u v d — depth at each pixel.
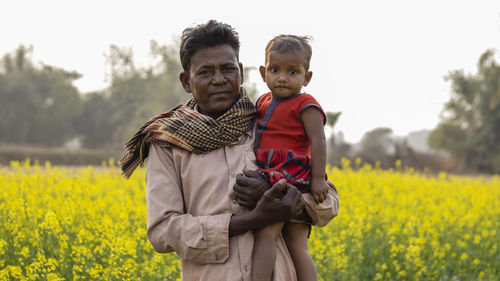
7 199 5.87
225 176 2.29
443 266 5.50
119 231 4.77
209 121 2.31
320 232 5.62
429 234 6.02
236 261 2.22
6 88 57.12
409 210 7.10
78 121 62.28
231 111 2.34
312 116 2.39
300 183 2.33
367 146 26.39
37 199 5.70
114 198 7.00
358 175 9.98
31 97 58.28
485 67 38.19
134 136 2.48
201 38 2.35
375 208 6.48
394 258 5.72
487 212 7.61
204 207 2.28
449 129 37.69
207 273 2.24
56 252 4.51
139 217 5.66
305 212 2.38
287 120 2.41
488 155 35.47
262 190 2.22
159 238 2.28
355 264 5.25
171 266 4.37
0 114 56.81
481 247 6.12
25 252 4.23
